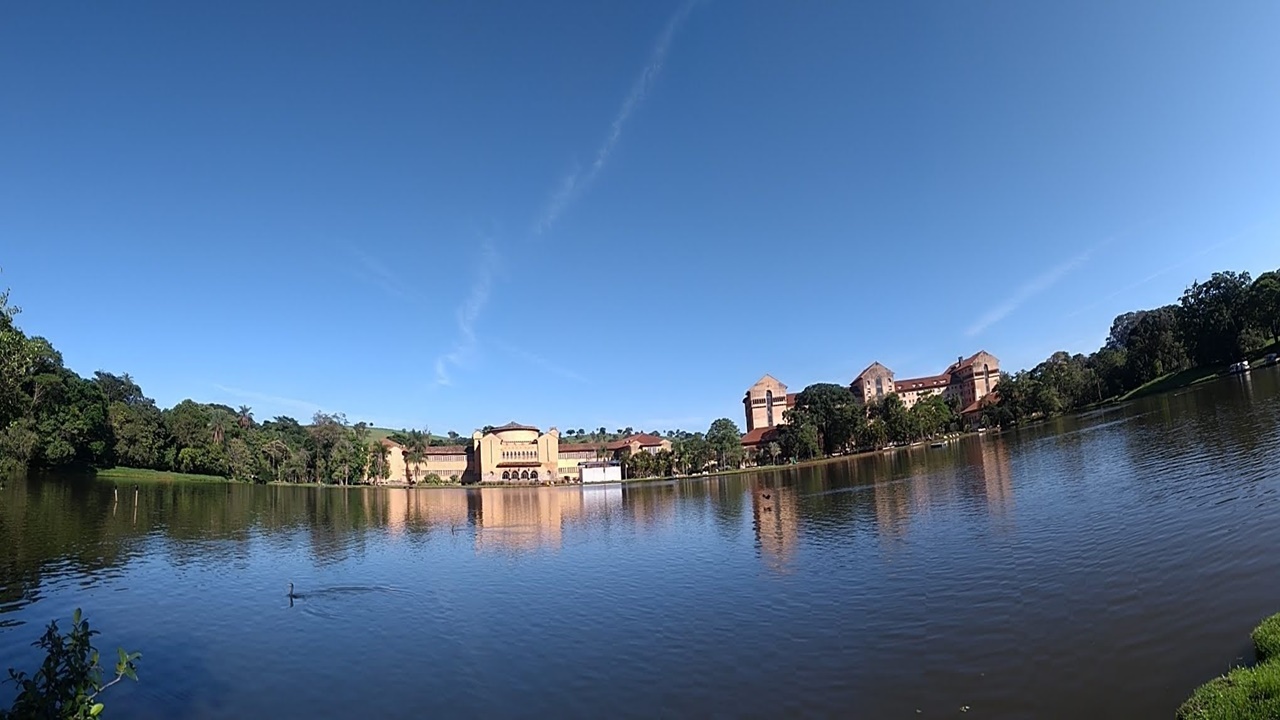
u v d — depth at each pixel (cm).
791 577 3994
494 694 2517
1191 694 1827
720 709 2223
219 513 9606
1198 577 2714
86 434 14612
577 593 4103
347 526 8212
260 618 3709
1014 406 17862
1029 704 1962
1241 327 13038
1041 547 3716
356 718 2361
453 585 4531
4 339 2448
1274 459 4734
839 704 2153
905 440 19088
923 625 2775
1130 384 16562
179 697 2586
